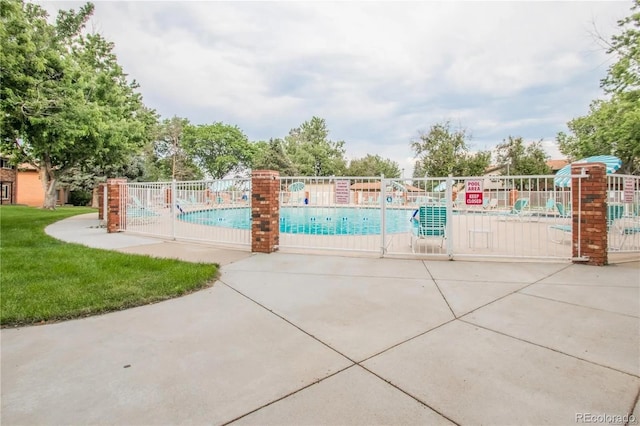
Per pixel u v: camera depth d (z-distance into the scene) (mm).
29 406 2059
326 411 2008
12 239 8945
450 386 2273
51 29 13195
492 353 2750
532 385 2283
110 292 4277
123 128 16047
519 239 9398
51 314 3545
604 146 23016
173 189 9461
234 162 53438
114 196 11055
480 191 6695
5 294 4152
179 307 3902
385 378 2375
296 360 2646
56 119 11539
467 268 5832
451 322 3428
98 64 18719
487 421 1917
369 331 3213
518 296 4281
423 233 7379
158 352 2783
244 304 4008
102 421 1924
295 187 9789
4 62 9711
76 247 7758
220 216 9289
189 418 1950
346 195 7516
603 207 5984
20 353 2764
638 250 6988
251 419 1939
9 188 33906
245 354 2748
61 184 31594
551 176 6422
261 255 7016
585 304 3959
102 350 2820
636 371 2457
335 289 4617
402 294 4383
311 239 9195
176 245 8398
